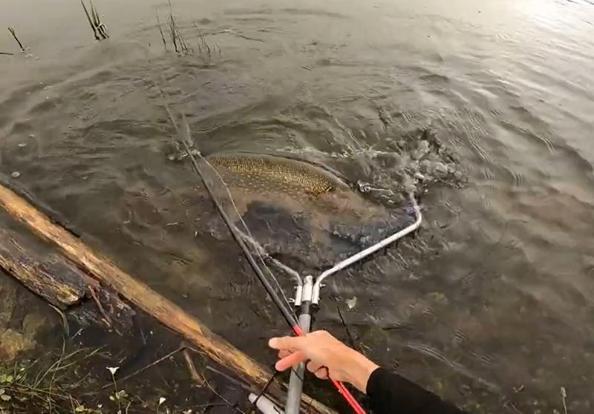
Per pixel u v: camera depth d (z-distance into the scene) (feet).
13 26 8.34
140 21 8.54
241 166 4.90
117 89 6.66
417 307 3.87
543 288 4.03
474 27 8.47
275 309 3.83
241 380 3.28
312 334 2.75
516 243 4.41
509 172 5.24
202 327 3.56
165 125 5.96
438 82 6.86
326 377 2.77
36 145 5.54
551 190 5.00
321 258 4.26
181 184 5.01
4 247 3.94
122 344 3.47
